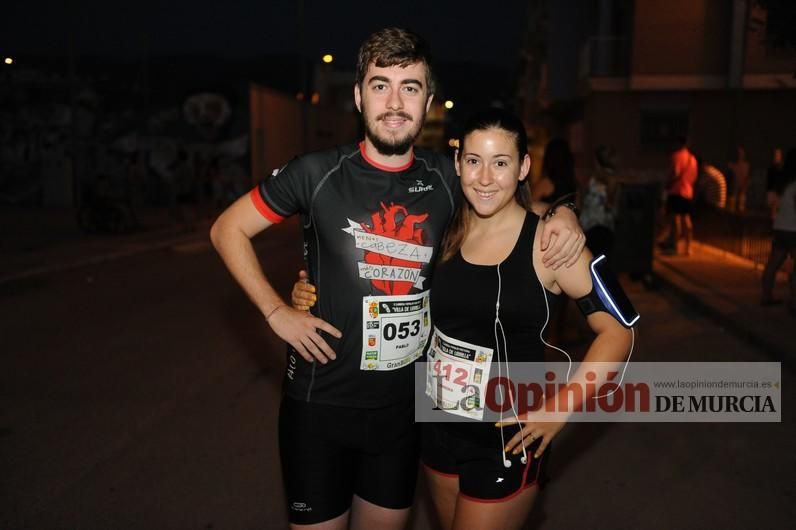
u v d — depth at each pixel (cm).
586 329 721
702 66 1994
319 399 249
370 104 239
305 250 254
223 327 783
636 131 2105
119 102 2944
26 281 1104
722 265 1112
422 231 248
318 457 251
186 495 387
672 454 441
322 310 248
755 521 359
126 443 459
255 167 3064
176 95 2970
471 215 249
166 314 855
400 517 263
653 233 993
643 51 2012
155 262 1332
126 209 1794
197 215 2170
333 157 247
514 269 235
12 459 436
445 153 264
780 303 810
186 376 603
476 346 240
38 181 2670
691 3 1975
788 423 484
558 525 358
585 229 722
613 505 379
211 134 2972
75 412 518
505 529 240
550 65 2638
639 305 893
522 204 252
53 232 1783
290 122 3606
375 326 246
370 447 253
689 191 1217
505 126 231
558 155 643
